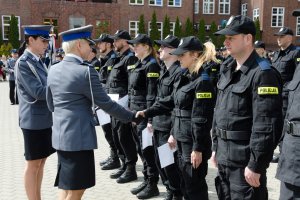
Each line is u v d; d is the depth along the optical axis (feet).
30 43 13.87
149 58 16.92
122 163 19.74
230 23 9.70
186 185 12.51
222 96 10.12
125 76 19.17
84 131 10.96
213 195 17.10
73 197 11.26
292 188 9.24
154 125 14.80
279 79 9.34
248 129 9.52
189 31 117.39
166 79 14.05
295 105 9.14
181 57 12.26
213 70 22.85
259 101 9.04
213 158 10.89
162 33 118.42
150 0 117.19
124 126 17.99
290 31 22.29
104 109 11.43
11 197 16.65
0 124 34.91
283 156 9.39
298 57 21.67
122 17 115.03
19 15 107.24
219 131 10.06
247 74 9.47
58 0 109.50
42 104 13.91
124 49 19.34
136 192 17.11
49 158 23.06
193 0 121.29
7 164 21.80
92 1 121.08
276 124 8.91
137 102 17.15
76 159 11.00
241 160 9.57
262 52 27.53
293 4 120.06
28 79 13.39
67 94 10.94
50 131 14.24
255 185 9.17
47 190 17.61
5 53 96.99
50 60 23.80
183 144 12.37
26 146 13.98
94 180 11.42
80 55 11.47
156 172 16.60
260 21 120.67
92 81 10.94
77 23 111.45
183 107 12.33
